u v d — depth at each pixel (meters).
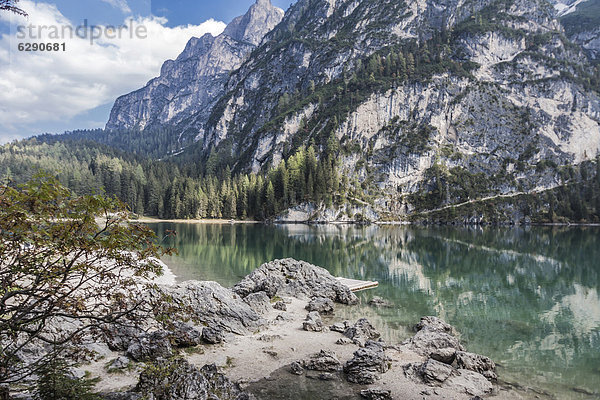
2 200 7.81
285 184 178.88
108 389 15.04
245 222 170.12
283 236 105.25
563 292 41.56
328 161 196.50
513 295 39.94
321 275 39.25
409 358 21.25
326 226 159.12
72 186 167.62
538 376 20.05
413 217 194.00
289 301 34.31
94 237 8.94
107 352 19.08
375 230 139.38
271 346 22.56
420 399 16.61
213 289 26.98
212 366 16.50
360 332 25.14
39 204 8.21
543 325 29.56
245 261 57.28
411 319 30.50
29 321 8.49
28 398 11.12
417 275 50.22
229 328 24.67
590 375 20.23
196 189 180.88
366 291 40.75
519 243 94.12
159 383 13.52
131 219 9.53
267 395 16.59
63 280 8.77
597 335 27.20
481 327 28.89
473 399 16.38
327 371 19.30
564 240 102.81
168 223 156.88
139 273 9.52
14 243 8.26
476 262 62.19
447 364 19.89
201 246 77.38
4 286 8.08
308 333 25.42
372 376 18.22
